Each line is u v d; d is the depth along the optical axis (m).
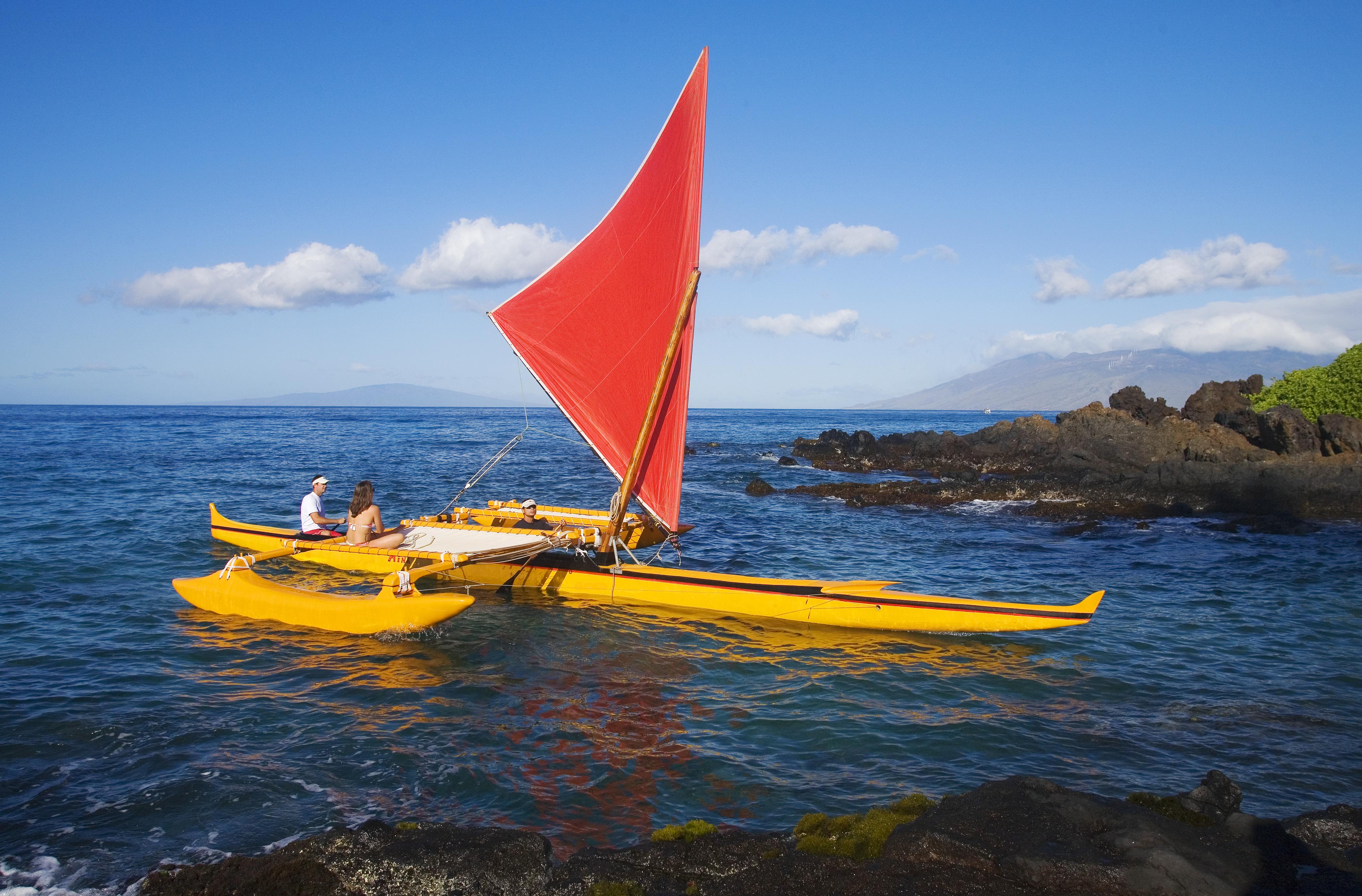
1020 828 5.24
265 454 39.38
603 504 24.20
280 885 4.91
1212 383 35.88
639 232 11.94
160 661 9.23
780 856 5.23
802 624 11.27
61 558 14.12
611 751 7.16
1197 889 4.66
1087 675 9.43
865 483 31.64
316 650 9.78
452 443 53.16
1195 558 16.88
